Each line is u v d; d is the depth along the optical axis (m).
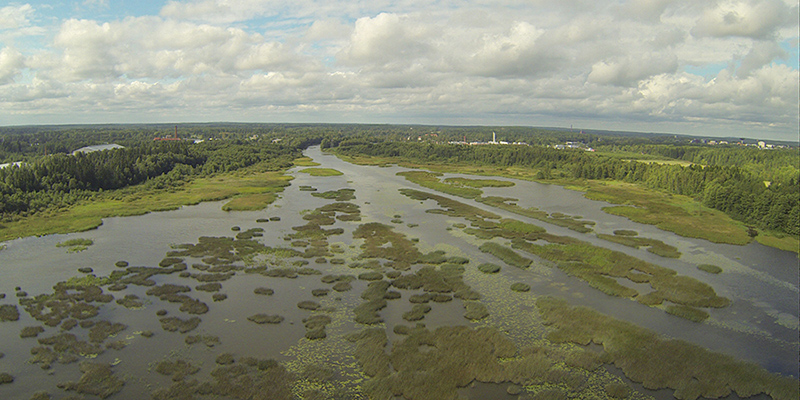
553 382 36.53
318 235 79.50
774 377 37.72
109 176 128.75
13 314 45.72
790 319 49.72
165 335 42.62
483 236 80.00
